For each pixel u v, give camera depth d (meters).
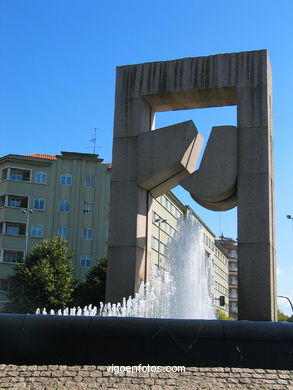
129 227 16.17
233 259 101.75
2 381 7.48
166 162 16.06
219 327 8.41
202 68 16.53
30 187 48.41
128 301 15.62
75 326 8.30
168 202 57.50
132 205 16.31
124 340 8.22
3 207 47.34
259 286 14.66
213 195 15.55
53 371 7.80
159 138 16.34
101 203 49.09
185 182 15.87
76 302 38.06
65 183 49.22
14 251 46.69
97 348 8.15
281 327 8.45
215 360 8.09
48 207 48.44
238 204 15.30
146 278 16.69
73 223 48.44
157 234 51.75
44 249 37.62
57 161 49.50
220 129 15.91
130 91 17.09
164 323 8.44
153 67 17.03
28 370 7.82
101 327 8.31
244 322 8.55
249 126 15.74
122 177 16.56
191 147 16.42
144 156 16.41
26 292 35.78
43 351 8.10
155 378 7.68
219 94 16.56
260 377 7.76
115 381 7.57
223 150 15.74
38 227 47.81
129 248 16.02
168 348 8.17
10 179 48.16
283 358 8.12
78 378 7.63
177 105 17.47
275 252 15.83
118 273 15.91
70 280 37.12
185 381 7.60
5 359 8.04
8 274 45.84
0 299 45.31
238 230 15.15
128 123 16.89
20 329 8.23
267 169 15.35
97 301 37.81
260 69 16.05
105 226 48.72
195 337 8.28
